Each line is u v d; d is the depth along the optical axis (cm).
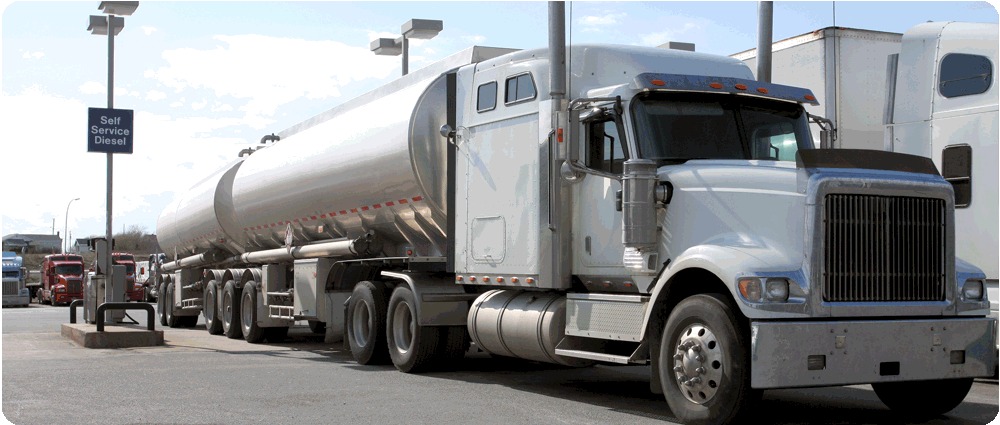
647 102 784
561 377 1038
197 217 1959
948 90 980
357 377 1020
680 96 793
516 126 912
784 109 827
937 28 1002
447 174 1024
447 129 1009
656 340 729
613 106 796
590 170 802
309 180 1348
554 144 852
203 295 1958
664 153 769
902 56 1034
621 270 794
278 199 1493
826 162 664
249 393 884
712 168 725
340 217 1305
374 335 1133
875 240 666
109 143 1755
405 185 1087
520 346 894
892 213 673
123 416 750
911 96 1020
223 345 1537
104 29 1838
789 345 628
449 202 1020
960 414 771
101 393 888
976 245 941
